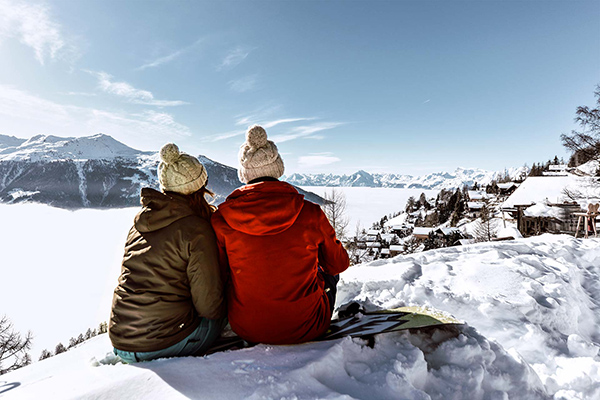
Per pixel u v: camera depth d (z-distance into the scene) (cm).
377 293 368
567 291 362
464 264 459
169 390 154
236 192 205
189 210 202
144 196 197
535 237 706
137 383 160
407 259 529
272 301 198
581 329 351
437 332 240
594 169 2430
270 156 210
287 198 196
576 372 240
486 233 3531
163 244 192
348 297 379
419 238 5441
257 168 210
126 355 194
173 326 194
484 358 221
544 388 223
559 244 607
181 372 170
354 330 232
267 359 186
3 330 2548
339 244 235
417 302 330
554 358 268
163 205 196
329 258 231
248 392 155
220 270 205
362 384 181
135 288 189
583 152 1891
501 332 294
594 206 1253
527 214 2553
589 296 431
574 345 279
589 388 225
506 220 3966
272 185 200
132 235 205
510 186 6219
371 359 206
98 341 354
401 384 181
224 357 188
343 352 202
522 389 209
